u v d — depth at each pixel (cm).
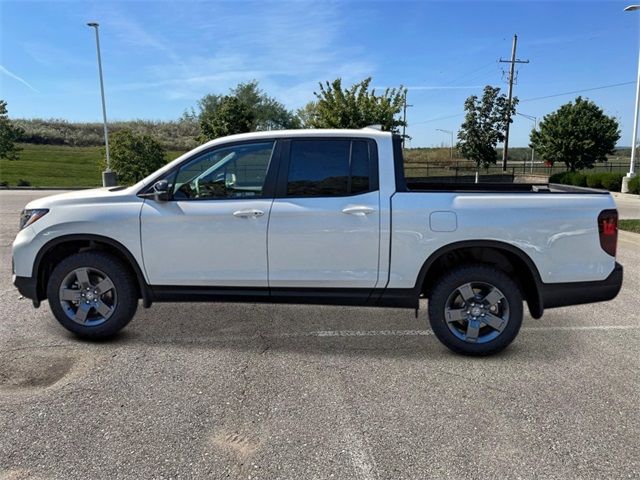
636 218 1395
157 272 429
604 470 266
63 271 434
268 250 416
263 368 393
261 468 267
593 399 345
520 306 409
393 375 383
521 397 348
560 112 3822
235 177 426
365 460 274
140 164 2559
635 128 2331
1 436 293
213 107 5656
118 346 435
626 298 603
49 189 2569
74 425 306
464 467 269
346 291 419
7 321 494
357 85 2583
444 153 6425
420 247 405
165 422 311
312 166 418
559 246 400
